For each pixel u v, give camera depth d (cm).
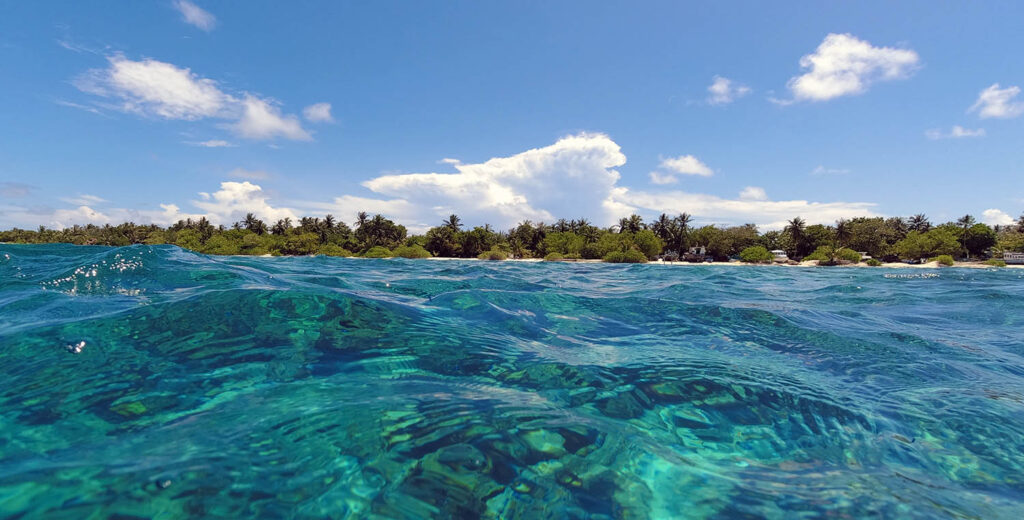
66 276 462
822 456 181
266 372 236
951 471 171
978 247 6650
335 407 195
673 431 198
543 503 138
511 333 364
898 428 210
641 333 400
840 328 445
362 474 144
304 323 326
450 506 133
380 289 598
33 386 200
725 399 238
